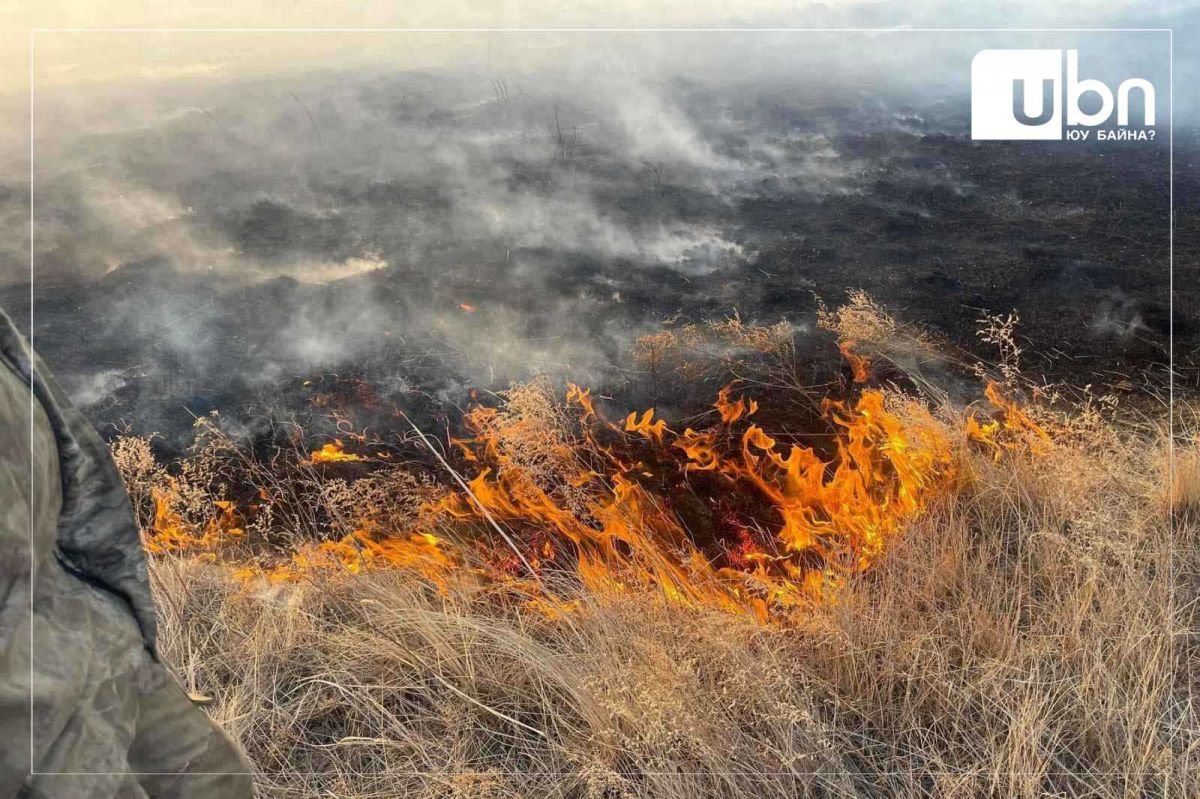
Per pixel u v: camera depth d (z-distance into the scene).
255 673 2.30
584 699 2.11
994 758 1.92
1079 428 3.30
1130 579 2.41
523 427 3.56
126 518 0.83
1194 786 1.87
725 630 2.31
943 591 2.54
